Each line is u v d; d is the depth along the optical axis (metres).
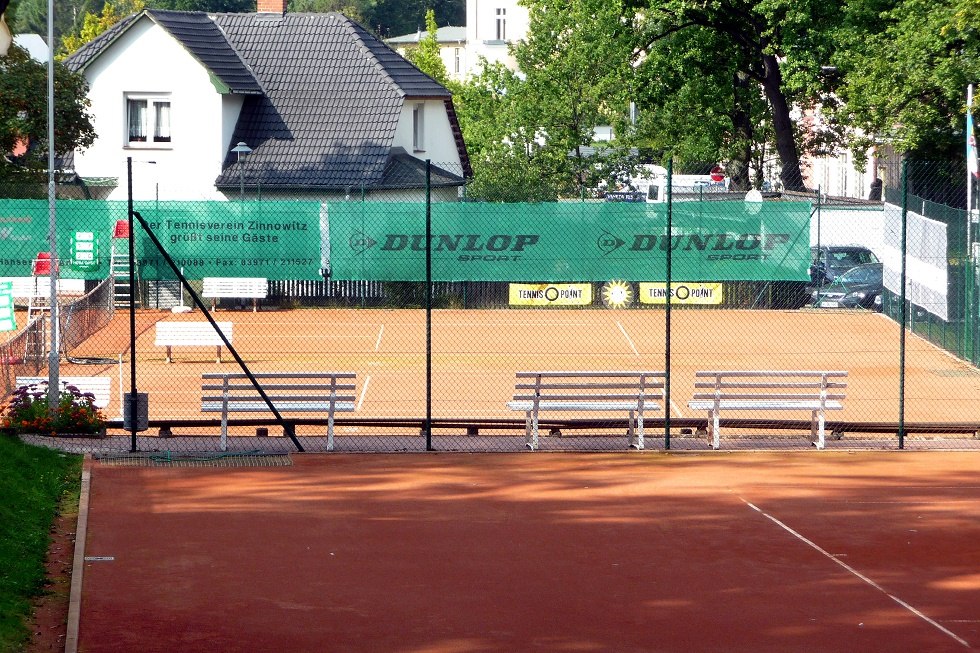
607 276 38.97
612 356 35.41
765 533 15.75
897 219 41.28
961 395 28.80
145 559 14.31
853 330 40.28
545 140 57.16
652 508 17.11
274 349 36.78
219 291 43.78
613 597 13.02
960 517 16.67
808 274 38.41
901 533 15.80
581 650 11.38
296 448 21.16
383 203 40.16
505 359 34.88
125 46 51.34
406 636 11.73
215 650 11.30
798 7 48.97
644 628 12.01
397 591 13.17
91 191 49.78
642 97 58.09
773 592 13.23
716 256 38.53
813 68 49.69
